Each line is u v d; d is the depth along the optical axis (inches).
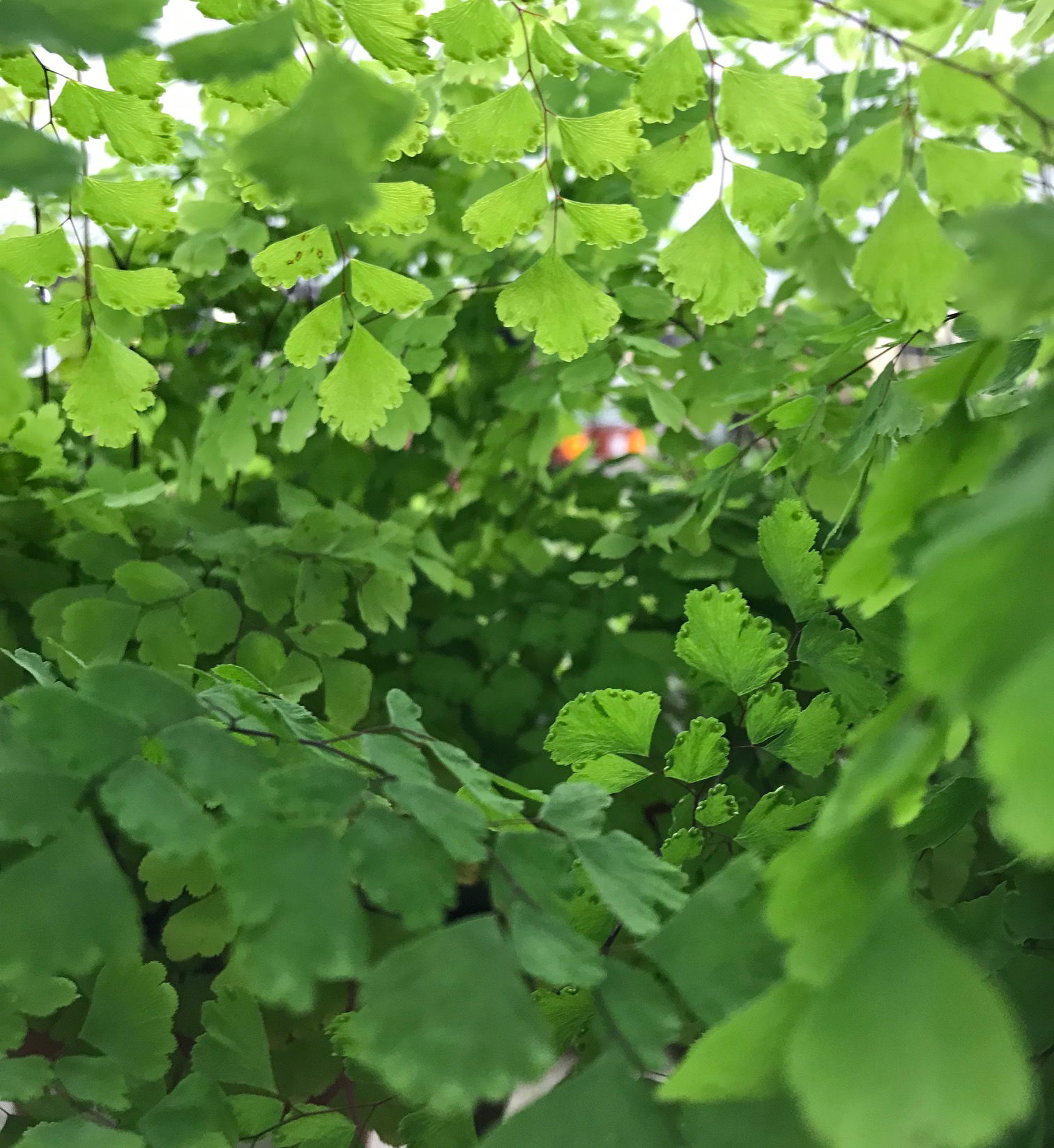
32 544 10.7
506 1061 4.1
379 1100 7.0
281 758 5.6
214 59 4.3
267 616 10.2
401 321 10.9
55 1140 5.3
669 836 6.7
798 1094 3.5
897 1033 3.4
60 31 4.2
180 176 12.3
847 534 9.4
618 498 14.0
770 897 3.9
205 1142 5.8
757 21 5.2
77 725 4.7
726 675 6.5
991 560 3.0
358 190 3.8
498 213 6.3
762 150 5.9
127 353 6.8
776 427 9.3
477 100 9.2
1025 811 2.7
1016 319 3.6
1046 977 5.6
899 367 7.6
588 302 6.6
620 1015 4.6
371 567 11.0
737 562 10.9
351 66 4.0
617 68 5.6
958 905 6.0
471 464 14.1
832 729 6.4
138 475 10.5
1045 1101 5.2
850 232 10.8
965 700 3.0
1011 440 4.0
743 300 6.4
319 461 13.0
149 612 9.7
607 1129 4.3
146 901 8.5
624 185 11.2
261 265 6.4
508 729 11.5
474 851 4.7
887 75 10.9
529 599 12.5
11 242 6.3
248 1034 6.6
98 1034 6.2
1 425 4.7
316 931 4.2
